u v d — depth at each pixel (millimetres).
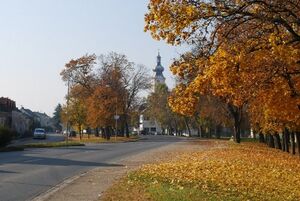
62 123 93250
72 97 87625
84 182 17766
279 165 24469
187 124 117062
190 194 12664
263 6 13352
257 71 14734
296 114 16500
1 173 21047
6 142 42688
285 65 14656
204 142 63750
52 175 20516
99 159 30828
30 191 15344
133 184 16016
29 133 107000
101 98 80562
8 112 104812
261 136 66062
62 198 13742
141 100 95312
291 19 13789
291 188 16203
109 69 84125
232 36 13844
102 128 91062
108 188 15805
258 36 13906
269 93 15578
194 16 13062
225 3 13234
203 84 13461
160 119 126875
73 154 36250
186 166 21984
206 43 13812
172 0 13148
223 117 62188
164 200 11711
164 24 13141
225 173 19203
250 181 17141
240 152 33906
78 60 86688
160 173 19312
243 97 15555
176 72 14109
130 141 73250
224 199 12398
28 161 28219
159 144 58344
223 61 12945
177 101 14328
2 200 13414
